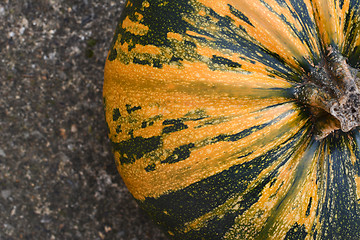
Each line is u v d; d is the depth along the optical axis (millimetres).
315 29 274
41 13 379
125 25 292
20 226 382
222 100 267
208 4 272
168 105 271
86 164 385
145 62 278
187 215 283
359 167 277
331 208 278
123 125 287
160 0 280
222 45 268
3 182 381
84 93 385
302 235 280
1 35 377
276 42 270
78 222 385
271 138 268
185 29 272
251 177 270
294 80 271
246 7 271
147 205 296
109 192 387
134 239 387
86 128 385
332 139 276
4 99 380
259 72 268
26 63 380
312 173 276
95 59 385
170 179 278
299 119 270
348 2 276
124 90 285
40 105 382
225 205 275
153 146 277
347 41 275
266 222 277
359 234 282
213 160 270
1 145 381
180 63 270
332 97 262
